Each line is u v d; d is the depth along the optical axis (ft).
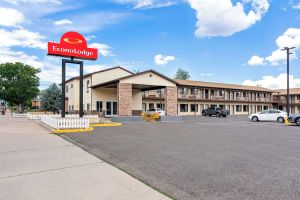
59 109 112.06
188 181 17.31
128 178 18.10
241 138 39.27
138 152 27.14
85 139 36.70
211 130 52.29
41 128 53.83
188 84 146.51
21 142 33.83
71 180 17.63
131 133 44.65
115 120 77.36
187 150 28.43
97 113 96.22
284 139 38.47
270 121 92.32
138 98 117.60
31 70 176.45
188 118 112.37
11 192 15.37
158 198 14.43
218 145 32.04
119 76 115.44
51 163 22.38
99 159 24.03
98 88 108.58
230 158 24.35
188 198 14.39
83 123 49.24
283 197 14.43
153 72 94.58
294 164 22.07
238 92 177.47
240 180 17.49
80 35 54.54
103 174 19.08
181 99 144.66
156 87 105.70
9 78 172.55
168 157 24.70
